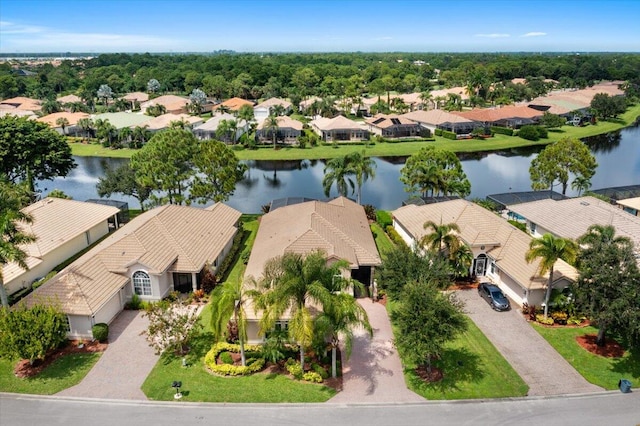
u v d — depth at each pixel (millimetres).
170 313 34781
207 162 59125
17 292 43875
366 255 45031
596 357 35031
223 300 30828
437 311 30500
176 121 119062
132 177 61844
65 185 86812
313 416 28828
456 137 125500
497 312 41344
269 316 29812
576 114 147250
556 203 56688
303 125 134500
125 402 30000
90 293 37688
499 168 99062
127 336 37656
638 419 28672
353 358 34969
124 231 47531
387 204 75375
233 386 31562
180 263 43906
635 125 150375
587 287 34094
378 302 43281
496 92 188000
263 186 85938
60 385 31594
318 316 29828
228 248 53406
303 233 44062
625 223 49281
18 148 67812
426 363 33875
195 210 53188
